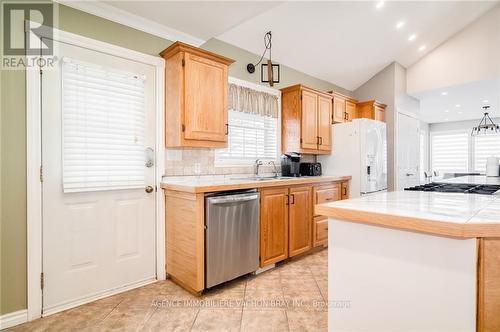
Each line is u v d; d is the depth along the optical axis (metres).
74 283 2.02
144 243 2.38
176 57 2.36
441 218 0.93
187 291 2.22
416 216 0.96
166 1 2.14
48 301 1.90
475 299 0.90
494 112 6.55
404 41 4.02
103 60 2.15
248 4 2.24
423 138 7.93
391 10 3.25
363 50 3.92
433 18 3.68
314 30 3.23
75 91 2.01
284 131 3.67
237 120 3.21
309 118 3.57
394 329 1.05
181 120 2.31
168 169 2.54
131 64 2.31
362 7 3.05
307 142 3.54
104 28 2.16
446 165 7.95
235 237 2.28
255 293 2.17
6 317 1.74
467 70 4.16
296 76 3.94
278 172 3.65
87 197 2.08
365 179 3.57
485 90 4.61
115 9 2.17
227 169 3.07
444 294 0.94
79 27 2.04
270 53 3.25
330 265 1.22
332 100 3.95
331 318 1.21
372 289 1.11
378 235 1.08
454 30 4.18
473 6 3.72
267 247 2.57
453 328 0.93
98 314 1.88
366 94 4.82
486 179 3.08
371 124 3.68
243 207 2.34
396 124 4.51
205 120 2.44
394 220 0.99
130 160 2.29
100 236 2.14
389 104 4.53
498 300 0.89
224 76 2.59
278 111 3.64
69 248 2.00
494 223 0.86
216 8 2.27
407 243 1.01
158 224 2.46
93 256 2.10
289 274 2.54
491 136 7.25
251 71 3.30
